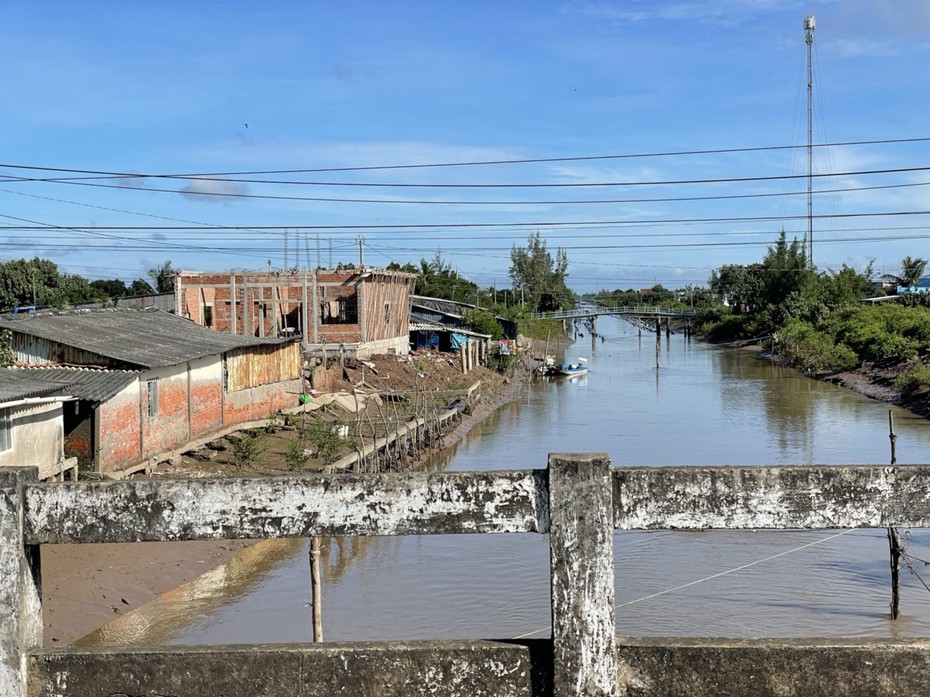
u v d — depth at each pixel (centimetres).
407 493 489
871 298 8712
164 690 492
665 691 480
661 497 479
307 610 1548
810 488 477
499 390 5078
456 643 496
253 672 491
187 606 1552
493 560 1836
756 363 6744
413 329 6003
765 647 477
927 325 5106
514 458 3003
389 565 1814
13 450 1720
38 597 511
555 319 10306
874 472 475
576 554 475
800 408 4053
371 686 489
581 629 476
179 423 2456
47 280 6525
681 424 3622
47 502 494
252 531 494
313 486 492
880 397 4309
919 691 473
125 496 493
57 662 494
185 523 495
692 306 12612
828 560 1812
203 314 4766
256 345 2955
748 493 477
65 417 2025
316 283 4647
